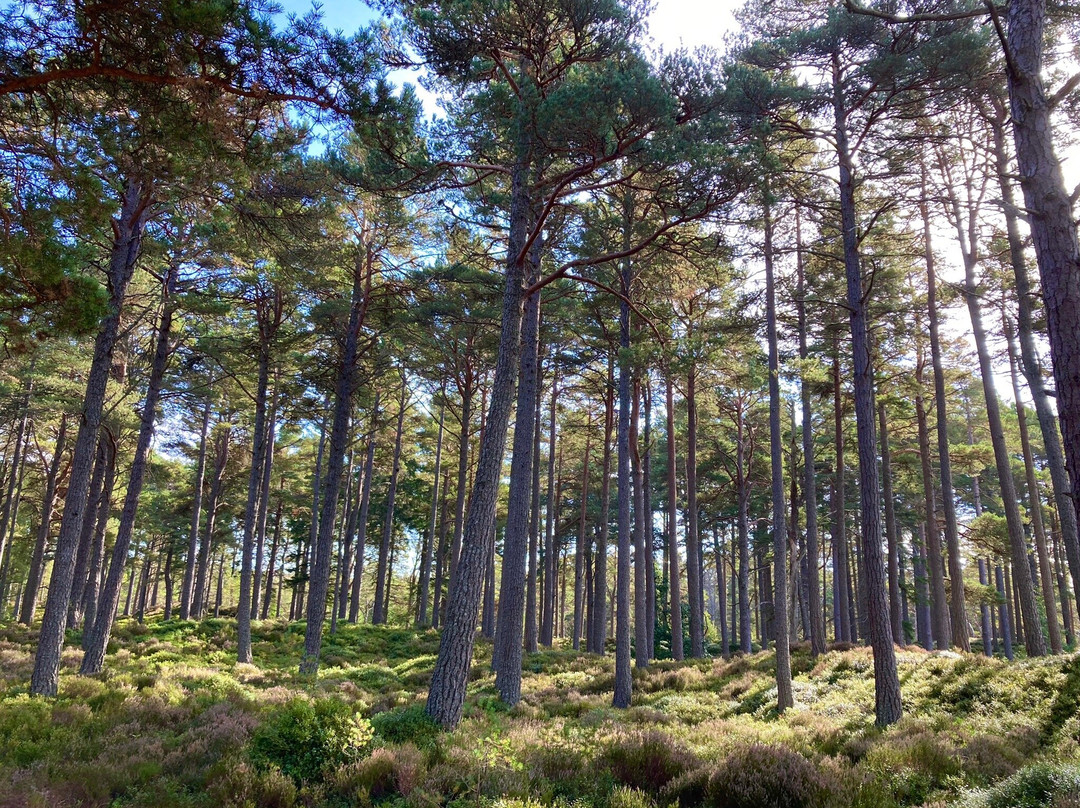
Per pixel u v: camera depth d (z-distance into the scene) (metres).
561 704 15.02
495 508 10.17
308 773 7.18
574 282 18.81
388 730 8.66
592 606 42.78
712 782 6.92
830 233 17.16
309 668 17.75
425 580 34.53
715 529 41.06
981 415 31.62
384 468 42.72
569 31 10.46
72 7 6.42
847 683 14.95
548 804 6.57
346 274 20.05
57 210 7.67
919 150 13.97
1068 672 10.65
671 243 12.45
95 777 6.79
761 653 23.34
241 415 29.50
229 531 39.69
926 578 30.86
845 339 19.50
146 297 17.67
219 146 7.92
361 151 13.28
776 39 12.91
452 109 11.84
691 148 8.91
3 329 7.85
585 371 24.70
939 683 12.53
